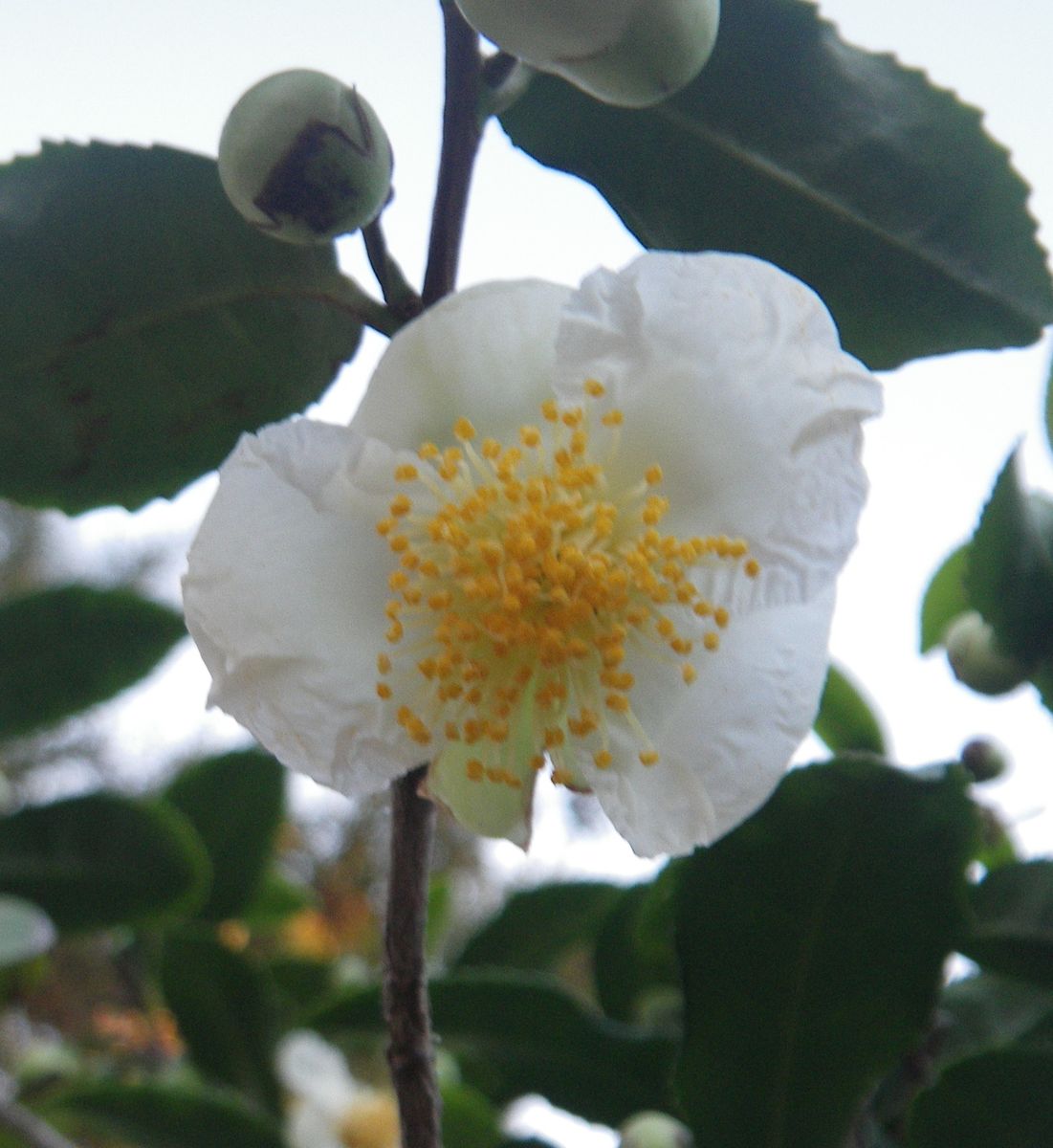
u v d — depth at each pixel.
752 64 0.14
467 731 0.13
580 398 0.13
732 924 0.14
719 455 0.13
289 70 0.12
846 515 0.12
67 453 0.14
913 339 0.14
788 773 0.14
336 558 0.13
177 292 0.13
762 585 0.13
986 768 0.16
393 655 0.13
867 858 0.14
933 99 0.14
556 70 0.12
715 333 0.12
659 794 0.13
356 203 0.12
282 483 0.12
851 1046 0.14
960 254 0.13
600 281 0.12
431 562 0.13
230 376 0.14
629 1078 0.16
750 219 0.14
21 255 0.13
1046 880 0.15
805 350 0.12
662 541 0.13
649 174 0.14
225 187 0.12
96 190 0.13
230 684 0.12
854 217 0.14
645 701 0.13
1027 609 0.16
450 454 0.13
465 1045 0.16
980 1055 0.14
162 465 0.14
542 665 0.13
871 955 0.14
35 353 0.13
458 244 0.12
